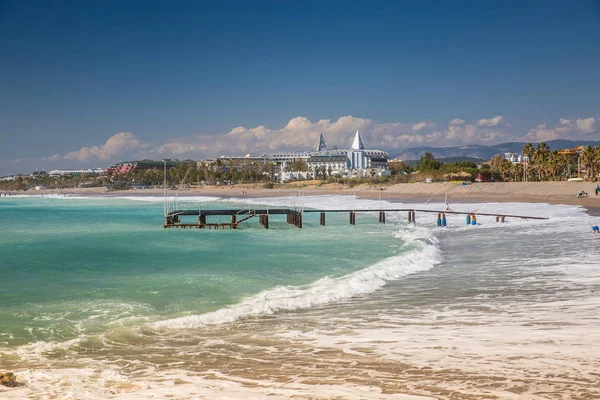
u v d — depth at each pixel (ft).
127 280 76.59
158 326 50.29
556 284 67.05
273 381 32.42
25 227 200.44
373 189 498.69
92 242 135.33
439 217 166.50
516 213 198.08
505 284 69.10
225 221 223.30
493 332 44.24
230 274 81.82
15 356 41.06
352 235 146.92
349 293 66.54
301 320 52.75
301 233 158.10
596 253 93.04
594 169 435.12
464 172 498.69
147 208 372.38
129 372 35.83
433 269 85.10
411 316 53.16
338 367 35.53
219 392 30.07
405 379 31.94
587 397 27.37
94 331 48.98
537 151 497.87
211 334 47.62
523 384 29.94
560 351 37.11
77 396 29.71
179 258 102.01
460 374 32.58
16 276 81.10
